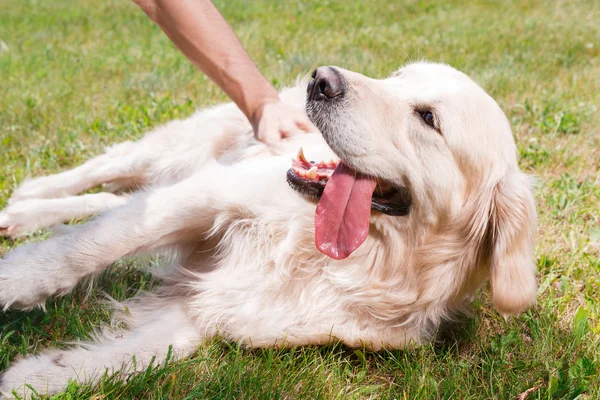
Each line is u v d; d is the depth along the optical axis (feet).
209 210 9.39
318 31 28.96
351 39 27.02
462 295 9.34
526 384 8.37
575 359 8.88
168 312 9.18
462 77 8.99
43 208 11.67
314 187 8.34
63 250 8.73
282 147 10.37
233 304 8.87
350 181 8.28
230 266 9.26
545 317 9.62
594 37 27.45
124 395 7.35
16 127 15.75
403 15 33.42
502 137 8.68
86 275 9.15
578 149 16.10
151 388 7.49
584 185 13.94
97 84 20.20
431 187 8.30
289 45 25.54
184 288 9.90
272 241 8.98
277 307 8.78
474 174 8.46
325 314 8.73
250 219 9.22
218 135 12.66
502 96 19.11
